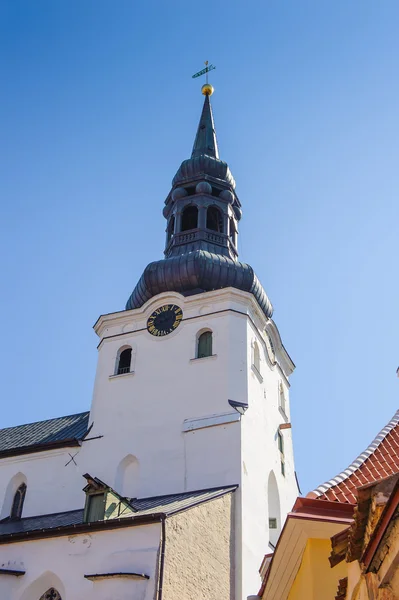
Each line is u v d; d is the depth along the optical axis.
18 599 28.84
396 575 10.16
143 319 46.00
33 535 30.11
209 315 44.28
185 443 39.44
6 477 42.09
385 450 18.80
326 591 16.08
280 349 49.34
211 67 65.94
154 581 26.86
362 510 10.97
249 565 34.41
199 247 49.38
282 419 46.03
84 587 27.91
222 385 41.06
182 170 55.38
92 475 40.22
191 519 30.86
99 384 44.34
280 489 41.91
